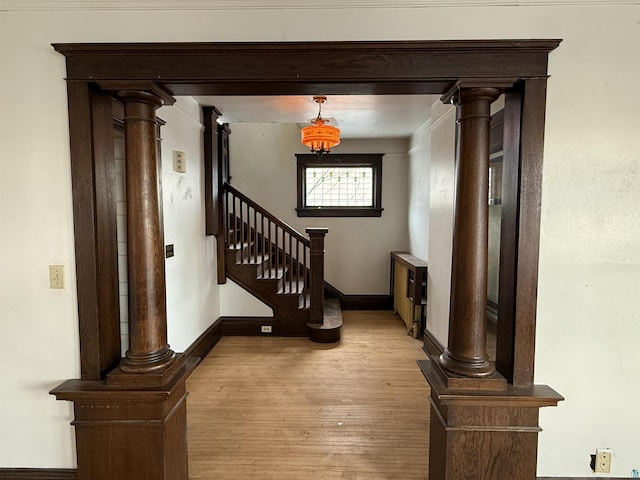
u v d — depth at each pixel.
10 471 1.82
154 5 1.62
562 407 1.74
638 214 1.66
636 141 1.64
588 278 1.68
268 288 4.22
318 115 3.62
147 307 1.69
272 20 1.62
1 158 1.70
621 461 1.75
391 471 2.02
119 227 2.46
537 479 1.76
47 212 1.72
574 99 1.62
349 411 2.62
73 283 1.74
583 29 1.60
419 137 4.63
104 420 1.67
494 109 2.50
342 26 1.61
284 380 3.11
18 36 1.65
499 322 1.83
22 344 1.77
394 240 5.53
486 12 1.60
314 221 5.52
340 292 5.58
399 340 4.14
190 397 2.82
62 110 1.68
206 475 1.98
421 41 1.55
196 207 3.52
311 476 1.98
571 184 1.65
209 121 3.71
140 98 1.64
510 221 1.71
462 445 1.63
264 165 5.48
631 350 1.71
